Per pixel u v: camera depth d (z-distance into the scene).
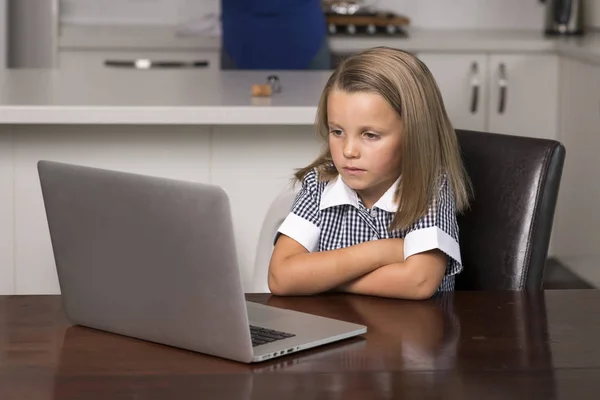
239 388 1.26
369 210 1.90
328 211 1.92
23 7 5.29
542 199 1.88
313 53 4.56
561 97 4.82
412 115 1.74
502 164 1.92
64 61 4.98
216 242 1.30
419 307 1.65
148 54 5.00
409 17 5.59
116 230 1.42
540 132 4.93
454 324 1.54
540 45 4.84
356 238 1.91
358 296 1.74
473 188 1.95
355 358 1.37
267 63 4.56
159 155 2.90
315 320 1.53
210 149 2.90
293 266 1.75
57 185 1.47
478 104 4.93
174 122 2.72
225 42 4.60
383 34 5.05
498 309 1.64
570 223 4.62
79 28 5.37
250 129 2.90
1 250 2.90
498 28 5.61
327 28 4.99
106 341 1.46
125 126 2.87
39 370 1.32
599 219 4.24
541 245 1.88
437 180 1.80
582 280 4.45
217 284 1.33
